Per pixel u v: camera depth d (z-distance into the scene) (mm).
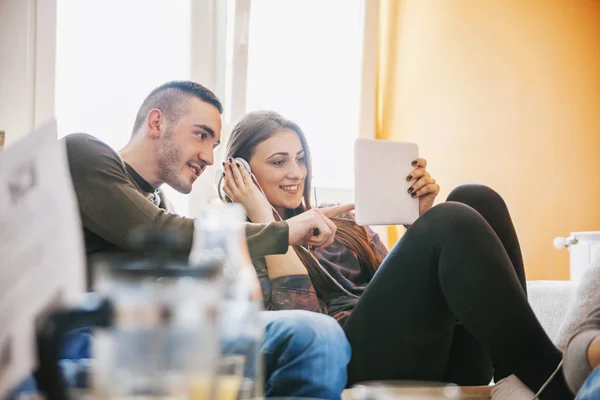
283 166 1860
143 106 1711
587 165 2154
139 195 1457
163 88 1718
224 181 1790
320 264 1765
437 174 2629
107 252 1442
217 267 450
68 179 536
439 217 1211
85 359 872
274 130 1869
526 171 2338
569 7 2246
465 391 1284
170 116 1691
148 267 411
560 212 2225
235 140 1856
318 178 2750
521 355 1068
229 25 2551
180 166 1700
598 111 2146
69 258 500
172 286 412
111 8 2381
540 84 2307
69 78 2340
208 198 2436
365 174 1585
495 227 1429
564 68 2244
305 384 1091
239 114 2570
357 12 2766
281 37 2668
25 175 487
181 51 2484
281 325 1122
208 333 425
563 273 2182
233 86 2557
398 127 2773
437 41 2619
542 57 2307
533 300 1781
